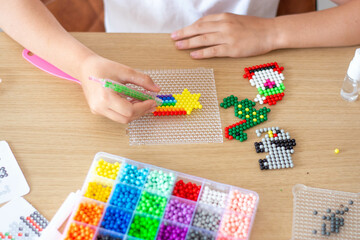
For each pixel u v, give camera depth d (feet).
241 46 3.41
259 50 3.44
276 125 3.07
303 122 3.10
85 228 2.49
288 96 3.23
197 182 2.80
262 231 2.61
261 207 2.69
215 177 2.79
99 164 2.76
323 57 3.49
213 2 4.03
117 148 2.87
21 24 3.12
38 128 2.89
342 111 3.17
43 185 2.66
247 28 3.49
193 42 3.41
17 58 3.21
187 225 2.58
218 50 3.38
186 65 3.35
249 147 2.95
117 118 2.89
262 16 4.40
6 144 2.79
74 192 2.66
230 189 2.73
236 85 3.27
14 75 3.11
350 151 2.97
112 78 2.96
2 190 2.61
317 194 2.77
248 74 3.32
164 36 3.50
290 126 3.07
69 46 3.07
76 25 6.11
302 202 2.73
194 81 3.26
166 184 2.72
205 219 2.64
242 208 2.67
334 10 3.60
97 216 2.56
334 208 2.72
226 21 3.53
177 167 2.82
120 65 3.00
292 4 5.35
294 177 2.83
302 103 3.20
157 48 3.42
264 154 2.92
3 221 2.52
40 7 3.22
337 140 3.02
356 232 2.65
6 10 3.13
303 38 3.47
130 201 2.64
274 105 3.18
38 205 2.59
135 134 2.94
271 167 2.85
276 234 2.60
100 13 6.23
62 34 3.14
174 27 4.34
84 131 2.91
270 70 3.37
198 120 3.07
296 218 2.67
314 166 2.89
